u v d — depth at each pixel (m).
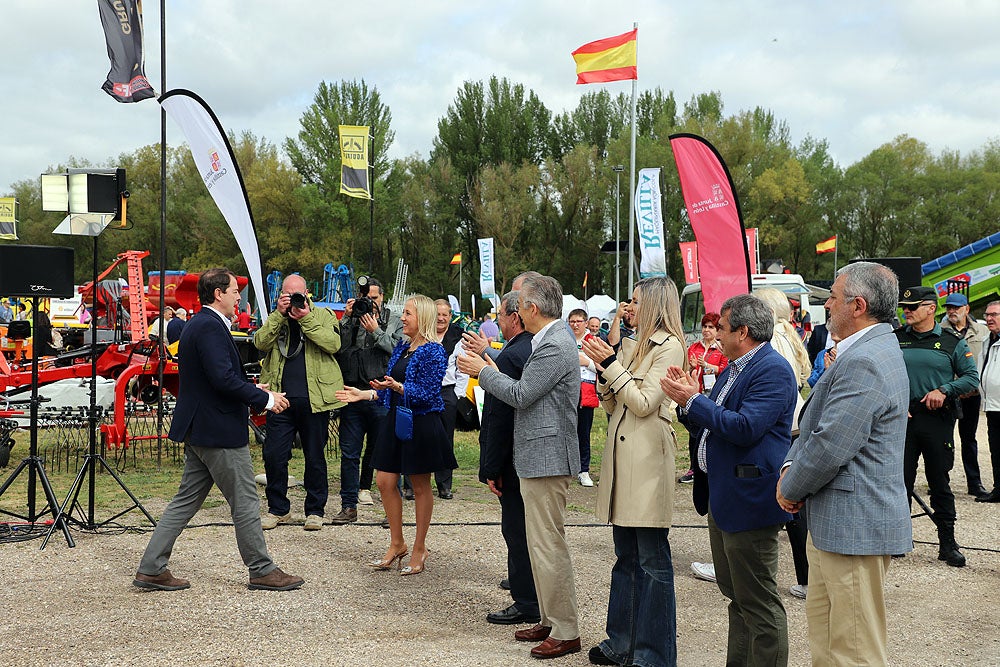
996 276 21.78
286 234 51.97
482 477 4.72
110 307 14.23
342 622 4.76
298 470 9.75
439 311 7.84
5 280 6.43
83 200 7.32
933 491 6.24
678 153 7.64
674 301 4.16
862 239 53.59
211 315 5.19
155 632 4.55
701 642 4.54
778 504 3.52
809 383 6.60
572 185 54.75
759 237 47.97
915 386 6.21
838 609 3.09
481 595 5.30
